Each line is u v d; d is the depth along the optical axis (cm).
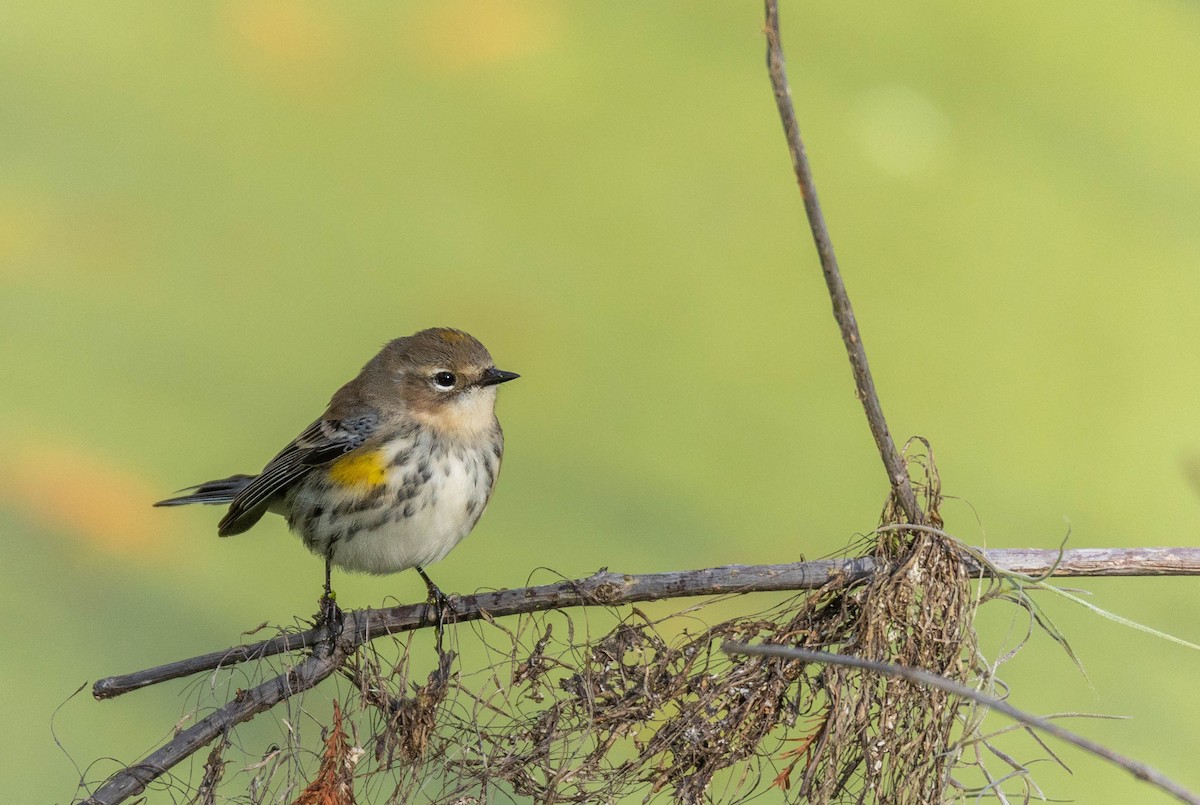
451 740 621
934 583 620
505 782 622
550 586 623
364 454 630
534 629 621
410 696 621
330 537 630
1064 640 620
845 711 620
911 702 620
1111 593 648
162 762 621
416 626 623
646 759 620
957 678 620
